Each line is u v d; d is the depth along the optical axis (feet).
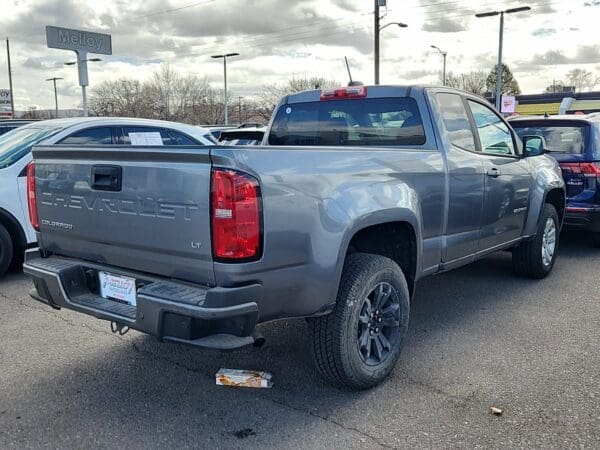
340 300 11.44
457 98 16.15
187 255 9.87
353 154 11.80
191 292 9.84
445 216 14.62
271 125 17.93
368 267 11.78
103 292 11.62
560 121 24.90
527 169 18.95
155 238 10.25
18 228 21.62
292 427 10.80
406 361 13.69
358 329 11.90
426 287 20.10
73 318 16.93
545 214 20.27
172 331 9.77
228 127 38.70
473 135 16.38
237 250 9.44
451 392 12.08
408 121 15.07
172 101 202.59
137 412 11.41
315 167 10.77
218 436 10.53
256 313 9.82
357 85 16.38
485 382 12.52
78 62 81.51
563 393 11.97
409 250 13.57
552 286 20.10
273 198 9.86
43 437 10.52
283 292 10.30
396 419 11.03
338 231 10.90
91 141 23.56
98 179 11.01
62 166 11.78
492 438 10.32
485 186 16.22
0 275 21.21
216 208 9.39
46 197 12.34
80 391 12.31
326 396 12.01
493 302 18.26
